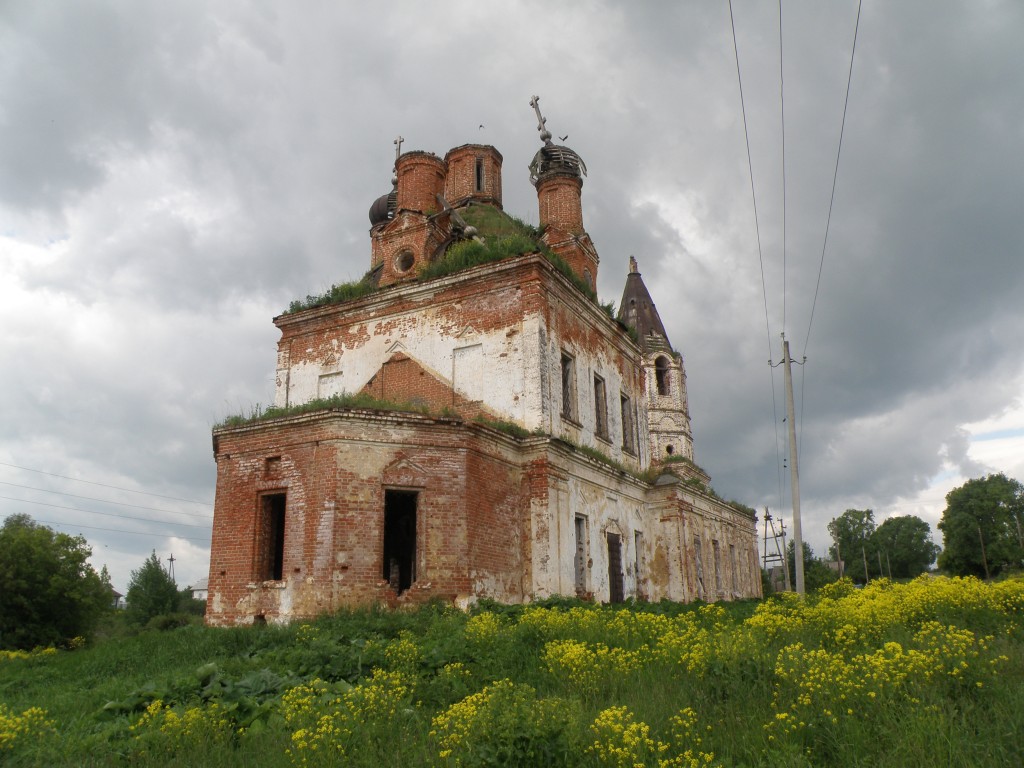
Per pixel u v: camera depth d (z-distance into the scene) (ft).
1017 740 19.62
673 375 169.48
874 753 19.86
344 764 21.49
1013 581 47.37
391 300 73.97
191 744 23.88
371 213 119.24
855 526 364.17
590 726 21.89
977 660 25.72
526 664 33.88
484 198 98.07
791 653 27.68
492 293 68.90
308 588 50.39
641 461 87.45
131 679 38.09
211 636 45.70
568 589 62.64
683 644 32.17
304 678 32.01
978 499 263.70
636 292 177.68
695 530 90.27
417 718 25.52
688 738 21.80
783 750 20.10
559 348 70.23
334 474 51.90
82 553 141.49
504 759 19.72
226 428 57.06
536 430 63.46
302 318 78.54
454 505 54.34
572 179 98.78
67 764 22.84
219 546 55.67
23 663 49.67
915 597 41.29
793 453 90.58
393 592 51.44
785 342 94.02
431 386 69.62
